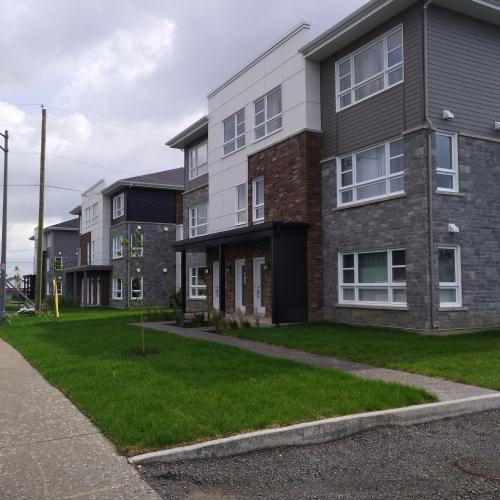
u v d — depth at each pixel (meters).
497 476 4.76
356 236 15.71
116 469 4.97
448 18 14.08
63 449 5.52
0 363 11.19
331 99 16.94
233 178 21.84
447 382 8.12
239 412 6.34
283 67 18.44
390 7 14.14
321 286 17.03
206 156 25.33
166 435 5.59
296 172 17.55
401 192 14.11
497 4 14.05
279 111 18.84
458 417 6.73
